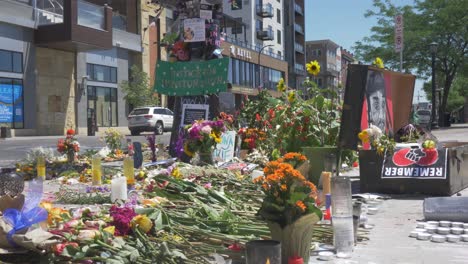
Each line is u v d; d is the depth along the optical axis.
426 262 4.18
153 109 32.38
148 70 43.59
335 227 4.46
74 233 3.90
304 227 3.90
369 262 4.19
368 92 8.52
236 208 5.67
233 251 4.08
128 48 40.66
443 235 5.01
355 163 10.71
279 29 77.88
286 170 3.88
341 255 4.34
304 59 88.75
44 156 10.34
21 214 3.69
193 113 10.86
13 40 30.50
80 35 31.97
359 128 8.11
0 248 3.52
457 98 75.75
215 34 11.19
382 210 6.42
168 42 11.47
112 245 3.83
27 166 9.98
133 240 4.12
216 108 11.16
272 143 10.77
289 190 3.90
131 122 31.97
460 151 7.74
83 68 36.03
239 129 11.62
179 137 10.33
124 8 42.59
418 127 9.91
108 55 38.81
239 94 56.38
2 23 29.69
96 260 3.64
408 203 6.85
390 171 7.48
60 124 33.97
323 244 4.71
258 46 65.38
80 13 32.44
